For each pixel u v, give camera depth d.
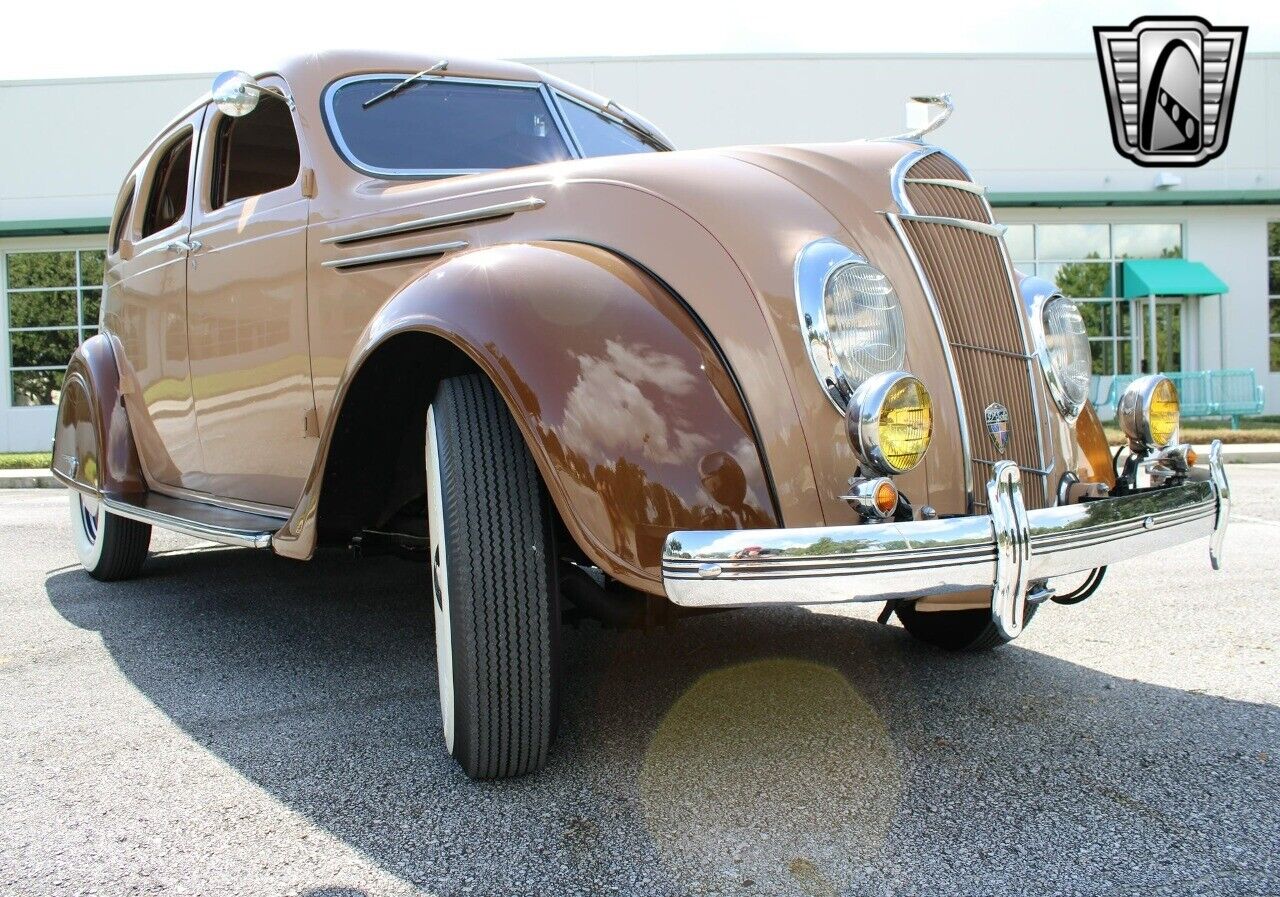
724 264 2.10
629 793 2.10
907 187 2.33
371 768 2.27
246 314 3.25
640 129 3.81
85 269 16.89
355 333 2.81
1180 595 3.79
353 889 1.75
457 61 3.45
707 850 1.86
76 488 4.32
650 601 2.24
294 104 3.13
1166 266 17.75
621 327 1.99
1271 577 4.09
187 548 5.32
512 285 2.07
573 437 1.90
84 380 4.33
